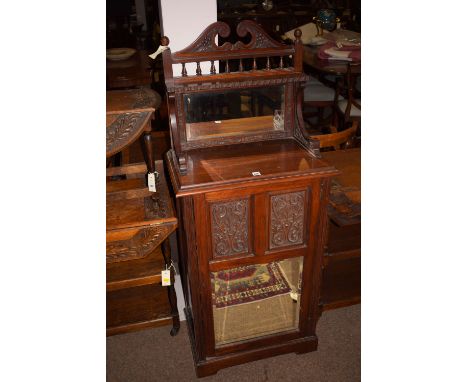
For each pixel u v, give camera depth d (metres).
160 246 2.18
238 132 1.81
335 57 3.52
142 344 2.11
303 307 1.90
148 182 1.84
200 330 1.80
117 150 1.63
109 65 3.31
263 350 1.95
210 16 1.83
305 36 4.09
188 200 1.51
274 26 4.41
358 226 2.42
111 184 2.06
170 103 1.59
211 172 1.58
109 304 2.20
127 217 1.79
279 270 1.87
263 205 1.59
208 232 1.58
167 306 2.19
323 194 1.63
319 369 1.93
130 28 4.57
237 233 1.62
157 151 2.60
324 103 3.85
